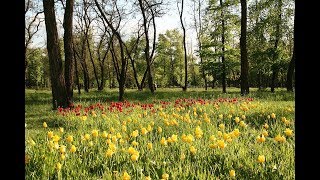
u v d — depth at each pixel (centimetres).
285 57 3644
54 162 464
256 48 3816
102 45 5188
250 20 3691
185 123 859
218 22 3762
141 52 6153
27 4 3678
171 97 2339
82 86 8106
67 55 1716
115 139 577
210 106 1273
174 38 7169
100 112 1172
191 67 7444
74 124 1022
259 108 1166
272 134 761
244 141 630
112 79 7406
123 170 445
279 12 3444
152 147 568
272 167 450
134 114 1104
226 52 3741
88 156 544
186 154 542
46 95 3156
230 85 7119
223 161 502
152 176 437
